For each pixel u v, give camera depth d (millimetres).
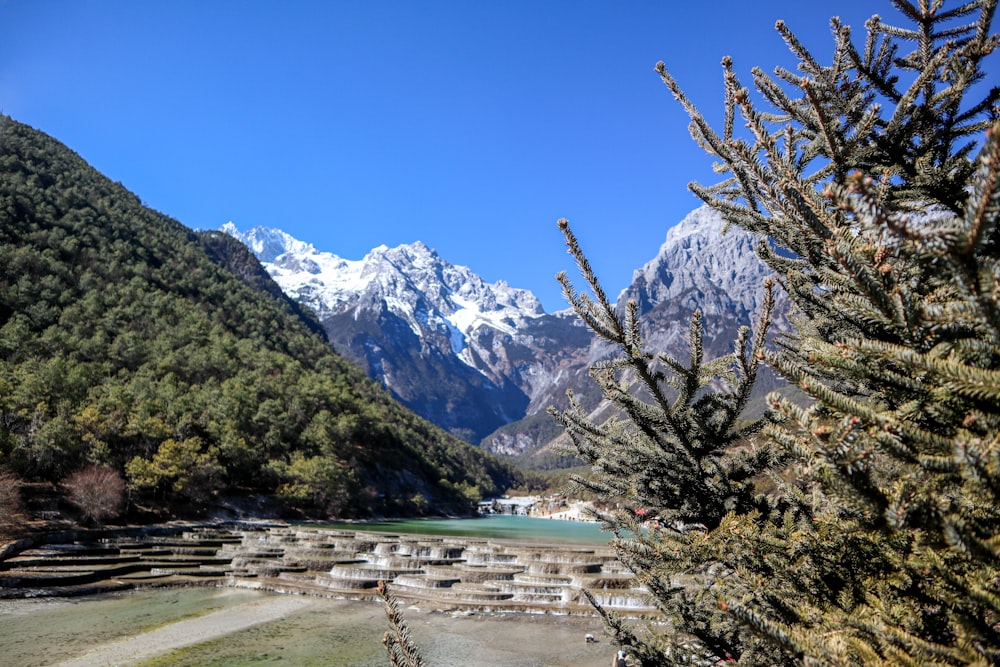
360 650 27188
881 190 3238
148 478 72188
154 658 24969
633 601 37312
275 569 45000
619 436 5535
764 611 3852
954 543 2354
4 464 59750
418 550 57125
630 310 4559
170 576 41906
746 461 5223
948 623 3217
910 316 2555
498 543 69062
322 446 122688
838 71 4969
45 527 55062
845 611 3582
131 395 91000
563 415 5883
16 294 120062
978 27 4125
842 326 4469
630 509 5855
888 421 2566
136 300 148250
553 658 27625
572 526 136875
